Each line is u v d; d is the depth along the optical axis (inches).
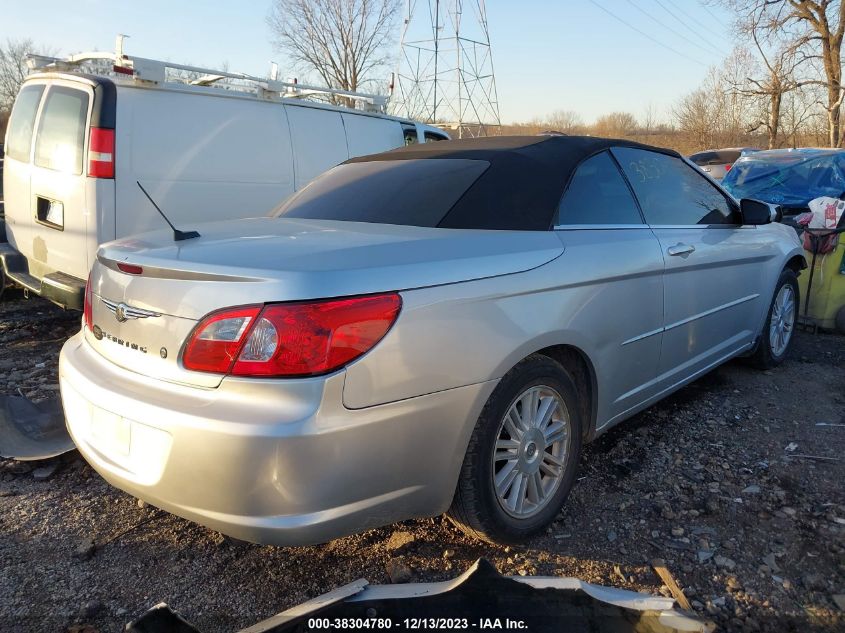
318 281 81.3
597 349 116.7
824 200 232.5
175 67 211.6
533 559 104.7
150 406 84.4
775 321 190.5
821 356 208.1
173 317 86.0
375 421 83.4
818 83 1011.3
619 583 99.2
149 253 92.7
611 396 124.0
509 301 99.1
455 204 115.3
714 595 96.7
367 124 291.0
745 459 137.2
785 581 99.6
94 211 194.4
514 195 115.9
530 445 106.7
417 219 114.1
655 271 129.2
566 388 111.3
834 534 110.4
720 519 115.6
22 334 225.9
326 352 79.7
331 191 134.8
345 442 80.9
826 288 229.9
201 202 223.5
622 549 107.7
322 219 122.6
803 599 95.7
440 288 90.7
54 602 94.3
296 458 78.3
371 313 83.0
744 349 176.9
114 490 124.8
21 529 111.6
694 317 146.0
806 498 121.8
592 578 100.3
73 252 199.2
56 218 203.8
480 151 129.9
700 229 151.6
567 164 123.3
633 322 125.0
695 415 159.5
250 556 105.3
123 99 199.9
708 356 157.1
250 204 239.9
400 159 139.5
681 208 149.8
